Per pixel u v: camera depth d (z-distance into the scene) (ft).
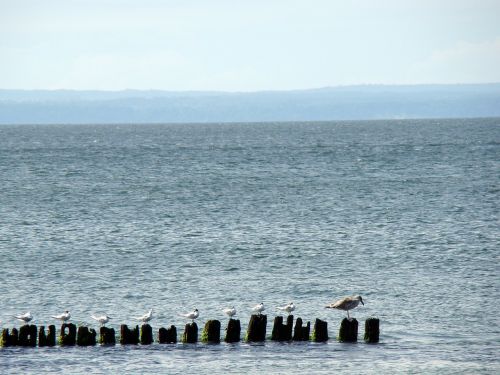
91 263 433.07
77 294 367.66
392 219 588.09
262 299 361.71
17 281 390.42
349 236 515.50
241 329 317.83
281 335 299.79
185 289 377.71
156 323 325.42
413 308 345.72
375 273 409.90
